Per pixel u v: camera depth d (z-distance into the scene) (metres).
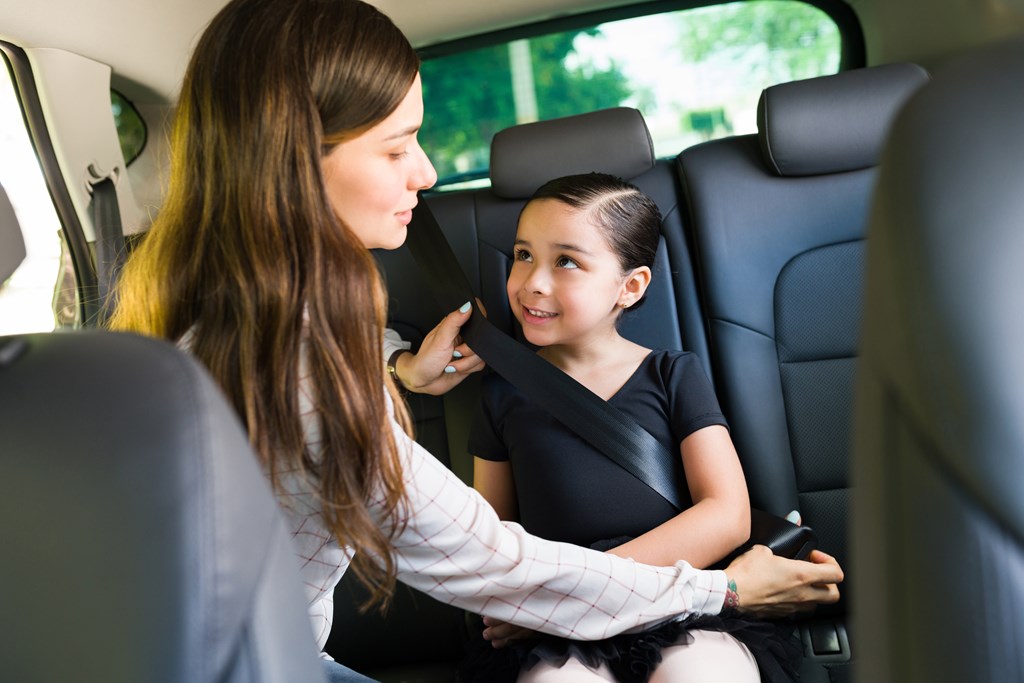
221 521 0.43
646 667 1.00
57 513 0.44
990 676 0.40
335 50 0.77
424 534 0.82
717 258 1.62
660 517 1.30
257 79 0.76
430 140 2.26
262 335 0.73
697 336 1.64
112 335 0.48
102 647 0.42
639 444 1.32
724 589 1.06
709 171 1.67
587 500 1.31
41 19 1.57
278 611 0.45
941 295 0.39
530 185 1.70
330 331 0.74
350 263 0.76
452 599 0.88
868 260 0.43
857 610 0.47
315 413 0.74
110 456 0.43
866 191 1.63
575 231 1.34
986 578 0.40
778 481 1.57
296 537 0.80
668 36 2.17
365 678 0.92
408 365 1.50
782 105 1.62
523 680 1.05
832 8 2.12
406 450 0.82
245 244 0.74
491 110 2.24
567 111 2.23
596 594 0.93
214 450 0.43
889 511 0.43
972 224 0.39
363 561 0.80
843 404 1.58
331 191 0.83
